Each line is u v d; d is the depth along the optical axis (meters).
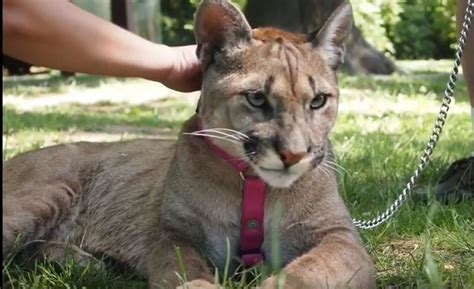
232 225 1.43
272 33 1.43
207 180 1.42
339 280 1.30
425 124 3.29
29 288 1.37
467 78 1.95
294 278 1.26
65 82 5.45
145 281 1.46
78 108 4.20
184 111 4.04
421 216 1.69
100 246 1.60
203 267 1.36
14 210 1.56
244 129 1.36
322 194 1.44
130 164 1.66
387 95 4.44
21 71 6.21
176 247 1.35
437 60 7.60
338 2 5.30
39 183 1.62
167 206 1.46
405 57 7.77
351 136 2.84
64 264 1.50
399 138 2.79
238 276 1.41
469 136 2.86
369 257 1.41
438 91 4.68
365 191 1.96
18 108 4.15
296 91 1.35
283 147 1.33
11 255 1.52
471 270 1.38
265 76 1.35
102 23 1.43
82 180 1.66
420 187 2.02
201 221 1.43
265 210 1.42
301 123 1.35
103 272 1.45
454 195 1.86
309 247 1.43
